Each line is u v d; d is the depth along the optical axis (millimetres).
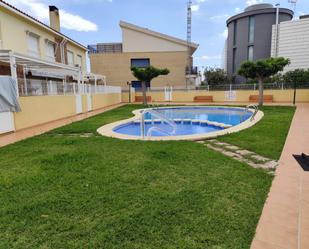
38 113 11117
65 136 7914
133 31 35375
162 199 3211
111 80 34188
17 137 8172
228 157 5031
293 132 7477
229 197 3242
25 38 15188
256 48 35625
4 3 12758
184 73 33625
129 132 10281
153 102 26453
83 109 16734
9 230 2592
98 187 3621
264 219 2711
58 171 4344
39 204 3129
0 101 8656
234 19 37438
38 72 15305
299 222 2611
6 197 3367
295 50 32156
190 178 3924
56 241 2393
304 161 2201
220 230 2518
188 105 21000
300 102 21609
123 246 2295
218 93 25453
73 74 18281
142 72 21359
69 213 2904
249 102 23234
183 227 2572
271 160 4879
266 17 34688
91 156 5238
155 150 5559
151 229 2543
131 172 4230
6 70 13055
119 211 2920
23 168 4582
